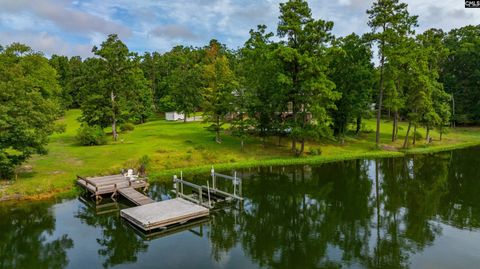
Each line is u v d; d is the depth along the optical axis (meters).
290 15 36.53
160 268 14.73
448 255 15.41
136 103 46.44
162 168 32.47
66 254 16.30
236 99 39.41
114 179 26.41
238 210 22.47
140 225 18.69
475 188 26.61
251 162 35.38
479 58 63.75
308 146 42.78
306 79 36.28
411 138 49.75
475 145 47.03
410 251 15.93
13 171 26.92
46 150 26.25
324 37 36.09
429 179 29.62
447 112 48.69
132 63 42.84
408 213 21.31
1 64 45.44
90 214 21.53
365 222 19.89
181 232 18.92
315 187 27.59
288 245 16.94
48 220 20.55
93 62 42.25
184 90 62.94
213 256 15.80
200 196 22.72
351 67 43.97
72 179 26.94
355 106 44.12
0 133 23.92
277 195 25.64
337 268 14.41
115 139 43.00
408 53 42.47
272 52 35.28
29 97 25.69
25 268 15.05
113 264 15.23
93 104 41.66
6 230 19.11
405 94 49.28
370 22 42.59
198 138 44.38
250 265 14.84
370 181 29.28
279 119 42.34
